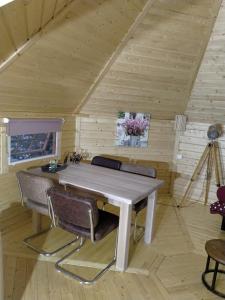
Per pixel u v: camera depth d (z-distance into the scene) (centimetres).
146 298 224
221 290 238
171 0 268
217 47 324
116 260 260
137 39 310
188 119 464
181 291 235
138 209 298
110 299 221
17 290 223
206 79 372
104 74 354
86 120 433
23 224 340
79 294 224
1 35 189
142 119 448
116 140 448
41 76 285
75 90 359
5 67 236
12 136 338
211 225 376
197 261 283
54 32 234
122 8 257
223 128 439
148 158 472
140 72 358
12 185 337
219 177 448
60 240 304
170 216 402
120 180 291
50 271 251
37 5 181
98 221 242
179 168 486
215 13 286
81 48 280
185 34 310
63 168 327
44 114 367
